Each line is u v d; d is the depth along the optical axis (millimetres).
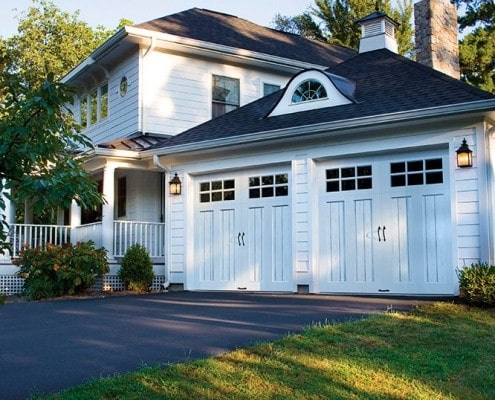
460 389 4809
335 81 11680
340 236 10875
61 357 5844
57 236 14766
